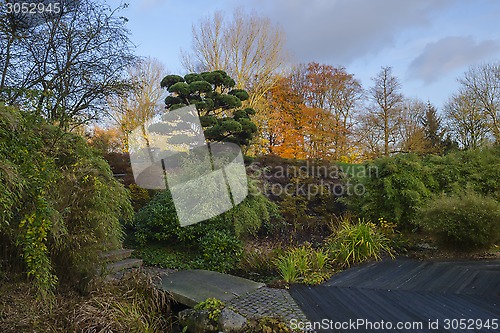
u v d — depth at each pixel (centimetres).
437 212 558
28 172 273
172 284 412
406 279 434
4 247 283
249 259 526
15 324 259
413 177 688
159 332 312
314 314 330
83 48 761
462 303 352
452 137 2045
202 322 312
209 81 1092
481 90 1916
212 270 501
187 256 544
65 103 704
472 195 585
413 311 334
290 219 729
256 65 1930
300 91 2031
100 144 514
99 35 771
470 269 461
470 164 750
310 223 716
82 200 326
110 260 443
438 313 328
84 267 333
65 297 316
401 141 2111
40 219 271
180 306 383
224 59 1909
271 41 1923
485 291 385
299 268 455
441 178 723
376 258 520
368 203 696
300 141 1750
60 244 312
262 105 1844
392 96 2089
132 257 520
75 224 323
